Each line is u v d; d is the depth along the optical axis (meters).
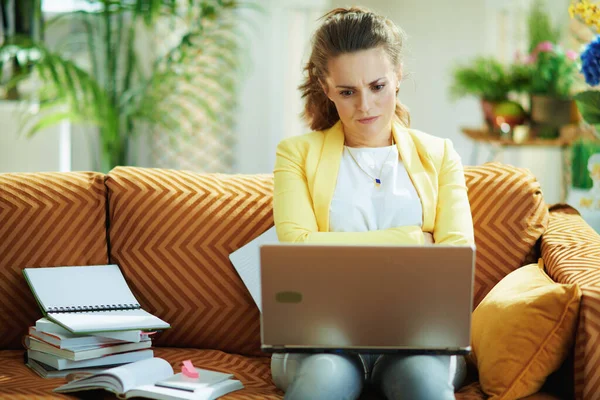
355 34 1.79
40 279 1.91
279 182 1.90
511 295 1.71
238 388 1.71
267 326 1.54
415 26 5.15
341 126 1.95
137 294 2.01
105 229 2.07
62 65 3.81
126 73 4.33
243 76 4.93
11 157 4.10
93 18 4.83
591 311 1.57
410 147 1.91
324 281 1.51
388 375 1.55
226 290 1.99
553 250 1.89
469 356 1.77
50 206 2.02
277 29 5.10
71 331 1.69
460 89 4.08
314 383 1.49
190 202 2.04
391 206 1.84
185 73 4.36
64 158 4.28
